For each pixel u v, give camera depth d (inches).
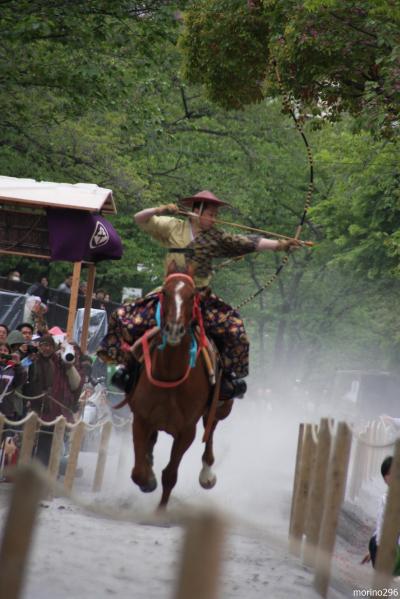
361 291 3878.0
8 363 1162.6
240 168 3708.2
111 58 2164.1
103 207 1729.8
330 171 2999.5
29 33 1862.7
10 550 200.5
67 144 2461.9
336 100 1445.6
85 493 1114.1
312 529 714.8
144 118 2534.5
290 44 1373.0
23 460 1016.9
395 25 1295.5
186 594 183.9
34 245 1577.3
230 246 781.9
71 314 1514.5
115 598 526.0
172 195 3432.6
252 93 1695.4
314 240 4028.1
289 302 4028.1
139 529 770.8
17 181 1594.5
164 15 1945.1
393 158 2412.6
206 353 764.6
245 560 701.9
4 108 2177.7
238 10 1584.6
